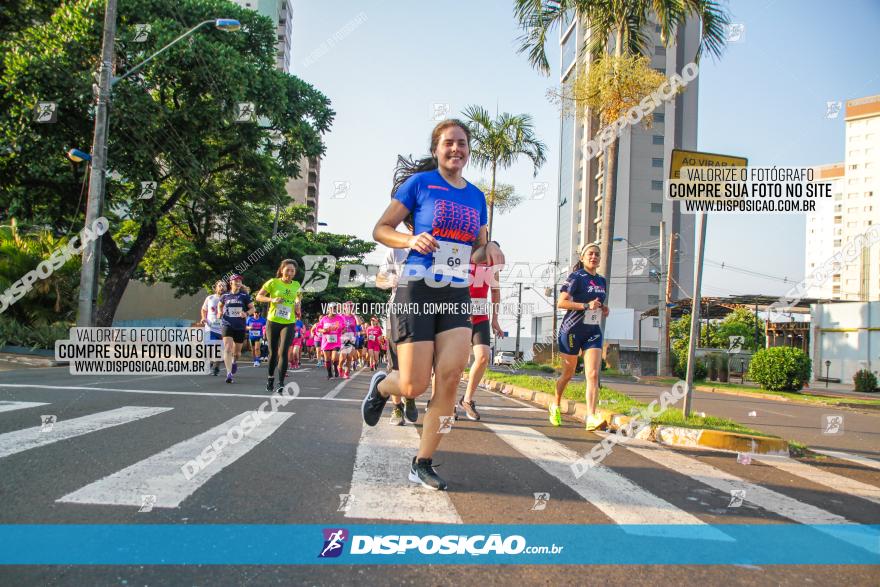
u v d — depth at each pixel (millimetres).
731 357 30094
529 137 22875
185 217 27172
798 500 3510
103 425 4672
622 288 58688
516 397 10312
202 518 2592
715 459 4848
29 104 16375
